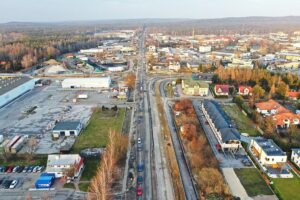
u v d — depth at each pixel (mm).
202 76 161000
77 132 80500
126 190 55000
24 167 63438
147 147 73250
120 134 79812
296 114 89188
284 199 52000
